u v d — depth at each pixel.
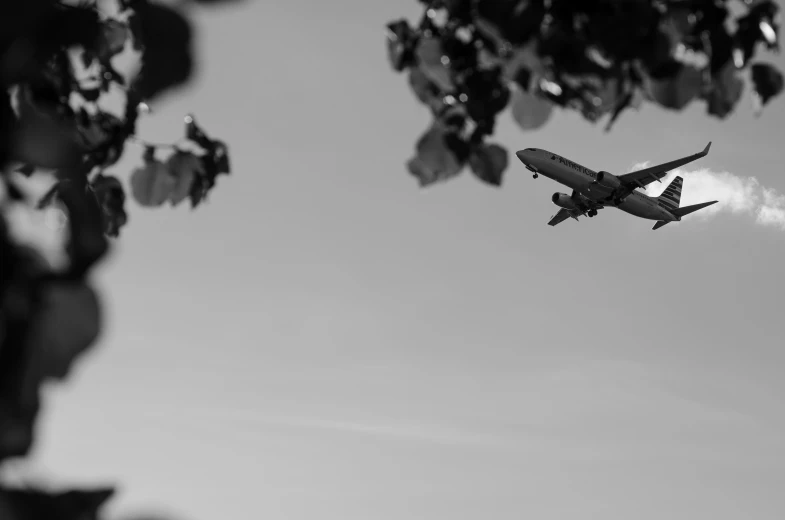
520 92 6.20
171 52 3.76
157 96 3.85
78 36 3.36
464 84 6.21
